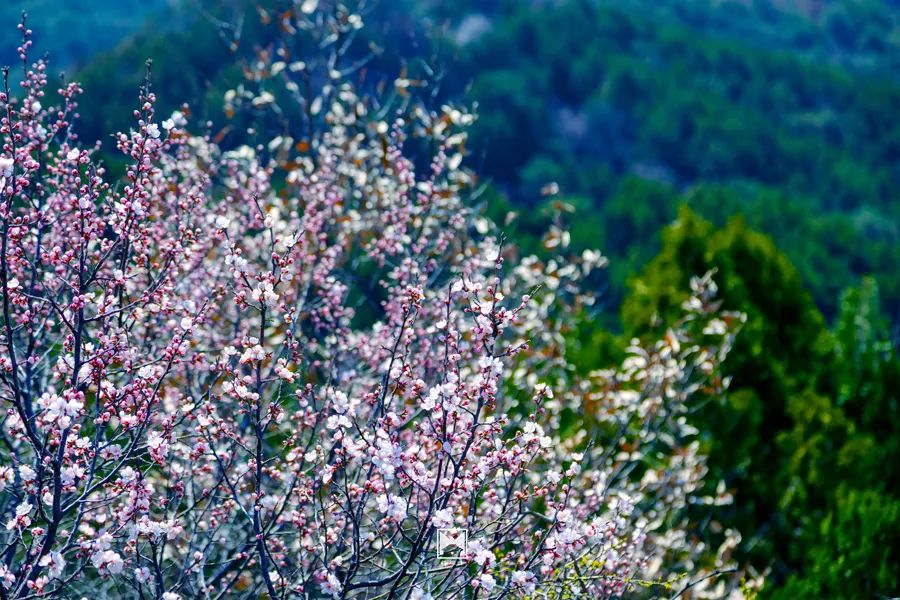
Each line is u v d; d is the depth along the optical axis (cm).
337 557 440
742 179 6794
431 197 746
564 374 886
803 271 4525
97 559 378
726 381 895
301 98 860
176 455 516
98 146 518
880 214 6575
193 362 431
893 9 13325
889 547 1005
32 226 539
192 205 548
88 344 418
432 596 416
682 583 734
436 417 415
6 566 432
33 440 395
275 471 464
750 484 1226
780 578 1177
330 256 685
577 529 480
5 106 418
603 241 4328
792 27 11962
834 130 7875
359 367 662
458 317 639
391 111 937
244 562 506
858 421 1422
